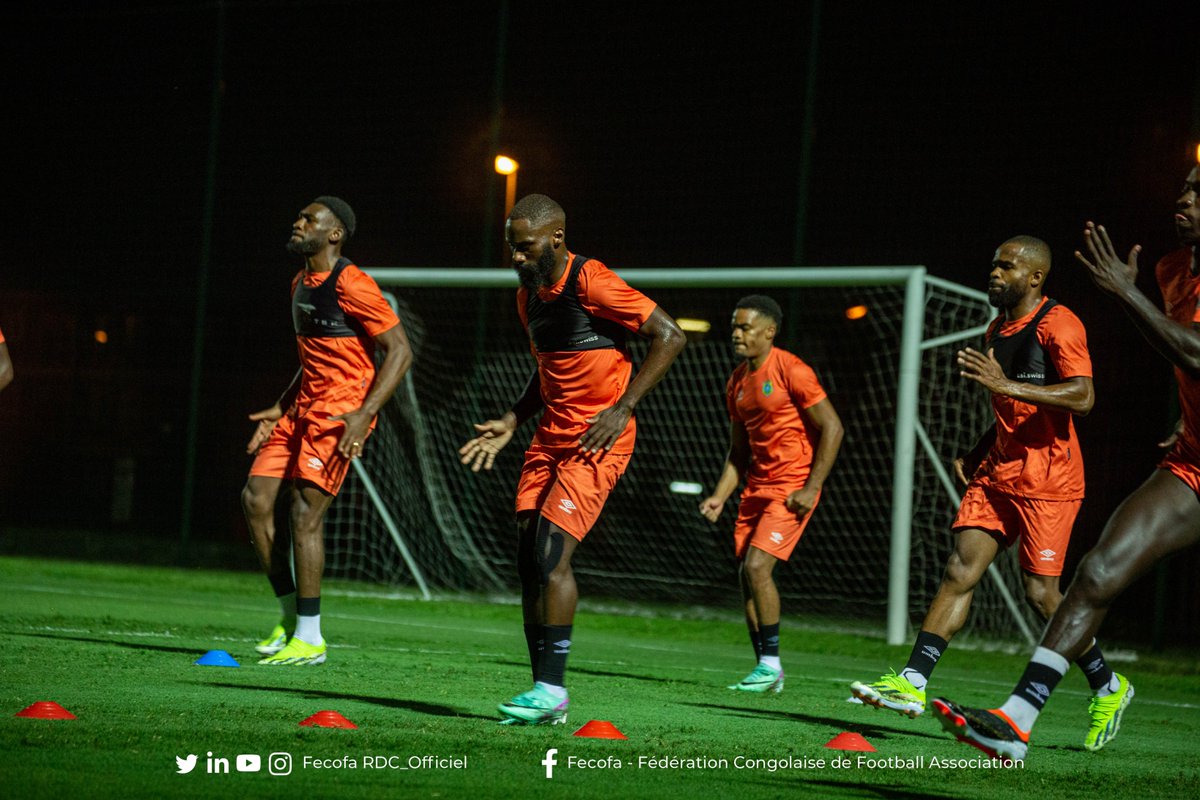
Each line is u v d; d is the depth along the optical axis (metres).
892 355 45.03
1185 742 15.30
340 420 16.67
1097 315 40.12
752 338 19.31
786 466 19.31
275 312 51.12
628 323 12.91
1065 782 11.16
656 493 43.75
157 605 28.53
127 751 9.81
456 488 44.06
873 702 14.02
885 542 45.12
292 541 17.55
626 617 36.50
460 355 45.78
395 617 31.50
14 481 52.91
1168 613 37.56
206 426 50.88
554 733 12.23
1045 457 14.78
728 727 13.80
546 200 12.91
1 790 8.18
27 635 19.34
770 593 18.73
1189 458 10.52
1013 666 28.16
